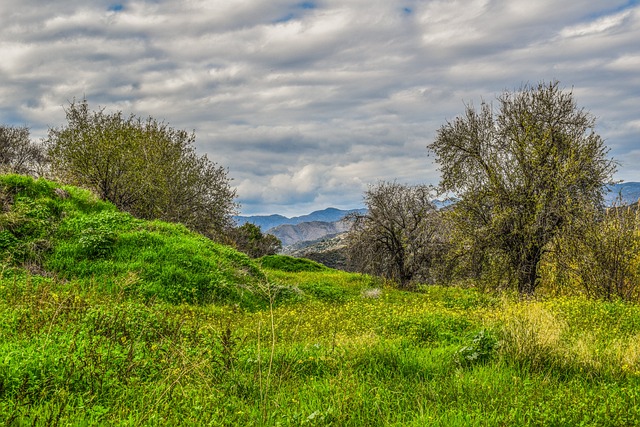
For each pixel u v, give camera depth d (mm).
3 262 14109
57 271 14781
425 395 6004
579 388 6215
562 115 21078
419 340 10031
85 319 7902
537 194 19953
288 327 11164
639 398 5605
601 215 18234
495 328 9398
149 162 27812
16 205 17203
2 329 7109
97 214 19484
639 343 8227
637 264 17188
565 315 11812
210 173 32031
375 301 19406
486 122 23266
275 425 4906
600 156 19953
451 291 25094
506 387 6203
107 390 5305
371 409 5465
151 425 4516
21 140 44312
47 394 4941
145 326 8070
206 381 5836
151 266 15938
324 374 6895
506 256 20047
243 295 16281
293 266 35688
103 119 27641
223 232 32969
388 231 31328
